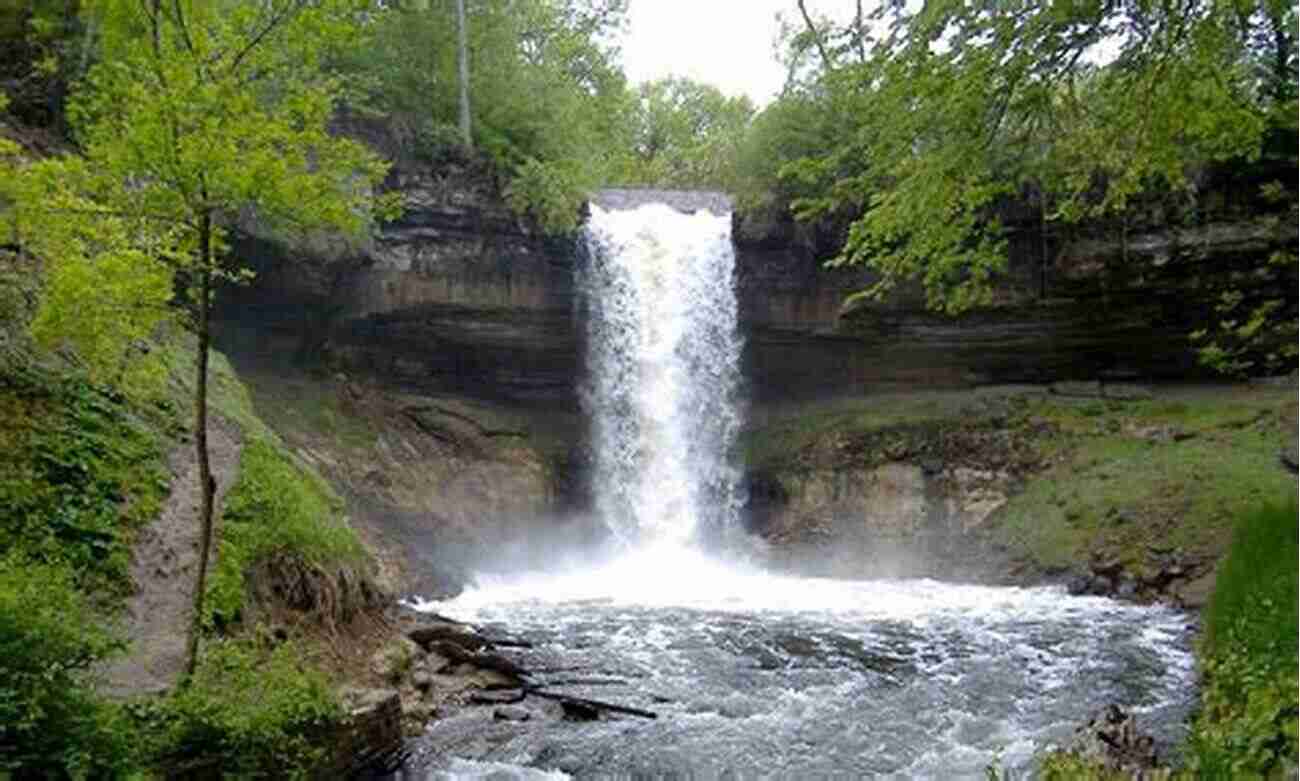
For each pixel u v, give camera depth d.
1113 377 26.42
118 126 8.46
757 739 10.85
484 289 25.95
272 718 7.82
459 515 23.95
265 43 8.52
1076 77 8.93
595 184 30.05
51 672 6.42
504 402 27.45
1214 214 23.48
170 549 11.45
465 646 13.69
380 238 24.16
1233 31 7.68
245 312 22.73
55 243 8.52
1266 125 9.15
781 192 27.16
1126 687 12.96
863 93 8.65
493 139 26.11
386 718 9.62
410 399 25.62
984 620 17.45
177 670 9.02
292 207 8.53
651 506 28.27
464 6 26.75
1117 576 19.89
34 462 11.45
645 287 29.00
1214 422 23.08
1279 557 11.88
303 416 22.83
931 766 10.05
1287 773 6.18
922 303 26.16
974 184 8.83
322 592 12.23
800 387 28.70
